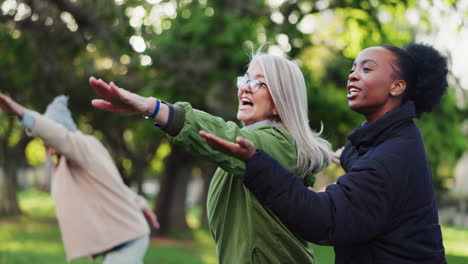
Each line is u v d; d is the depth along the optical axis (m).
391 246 2.10
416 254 2.11
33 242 14.54
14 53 11.66
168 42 10.77
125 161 22.58
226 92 11.74
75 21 11.09
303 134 2.48
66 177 3.69
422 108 2.34
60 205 3.68
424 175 2.16
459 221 35.25
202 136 1.89
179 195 21.66
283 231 2.40
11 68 12.36
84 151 3.64
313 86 12.64
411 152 2.13
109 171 3.76
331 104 12.88
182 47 11.13
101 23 10.92
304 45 12.39
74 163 3.68
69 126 3.86
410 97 2.29
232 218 2.48
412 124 2.23
